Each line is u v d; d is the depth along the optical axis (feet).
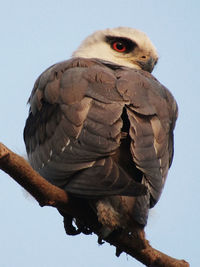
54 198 31.45
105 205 30.86
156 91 39.09
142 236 31.19
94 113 34.32
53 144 35.32
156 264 33.58
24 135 42.60
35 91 42.91
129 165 33.04
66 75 38.99
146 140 33.60
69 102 36.19
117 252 34.68
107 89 36.11
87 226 34.17
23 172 29.73
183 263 34.19
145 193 29.12
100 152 32.19
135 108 34.83
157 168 32.89
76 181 31.17
